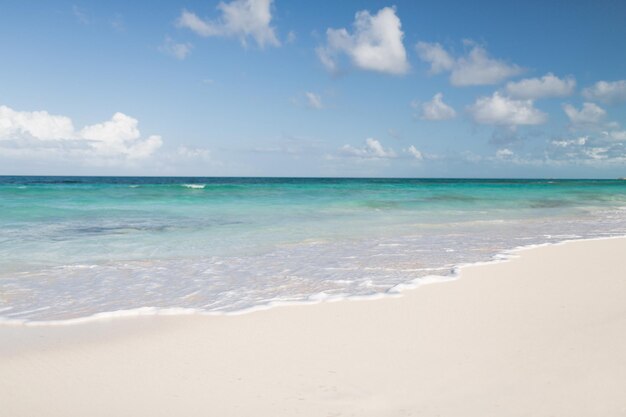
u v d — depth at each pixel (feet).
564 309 21.56
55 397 13.60
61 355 16.63
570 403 12.89
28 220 56.54
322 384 14.12
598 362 15.51
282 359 15.99
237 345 17.39
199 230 49.80
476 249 38.75
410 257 35.14
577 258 34.53
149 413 12.64
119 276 28.94
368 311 21.43
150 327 19.58
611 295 24.08
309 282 27.37
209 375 14.87
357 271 30.27
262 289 25.82
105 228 50.52
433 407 12.76
